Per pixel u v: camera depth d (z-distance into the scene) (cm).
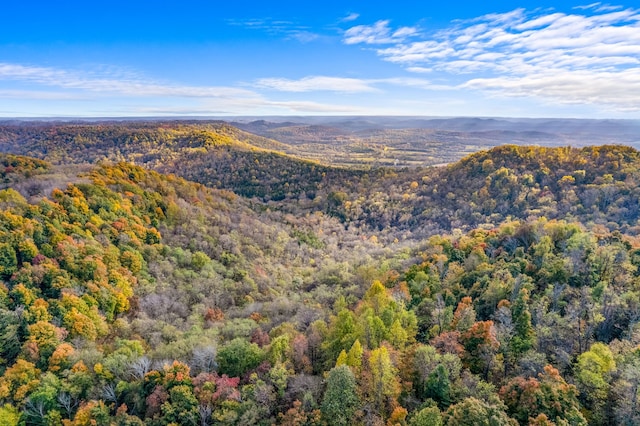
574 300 6388
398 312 6406
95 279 7538
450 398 4566
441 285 8150
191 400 4959
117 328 7075
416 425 4059
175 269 9875
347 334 5903
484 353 5253
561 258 7794
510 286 7006
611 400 4503
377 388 4734
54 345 5828
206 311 8481
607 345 5397
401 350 5591
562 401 4209
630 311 5956
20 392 5028
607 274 7212
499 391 4609
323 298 9769
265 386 5106
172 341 6656
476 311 6769
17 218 7606
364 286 9912
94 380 5388
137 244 9681
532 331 5694
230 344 6094
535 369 4894
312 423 4562
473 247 9600
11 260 6881
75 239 8306
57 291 6838
